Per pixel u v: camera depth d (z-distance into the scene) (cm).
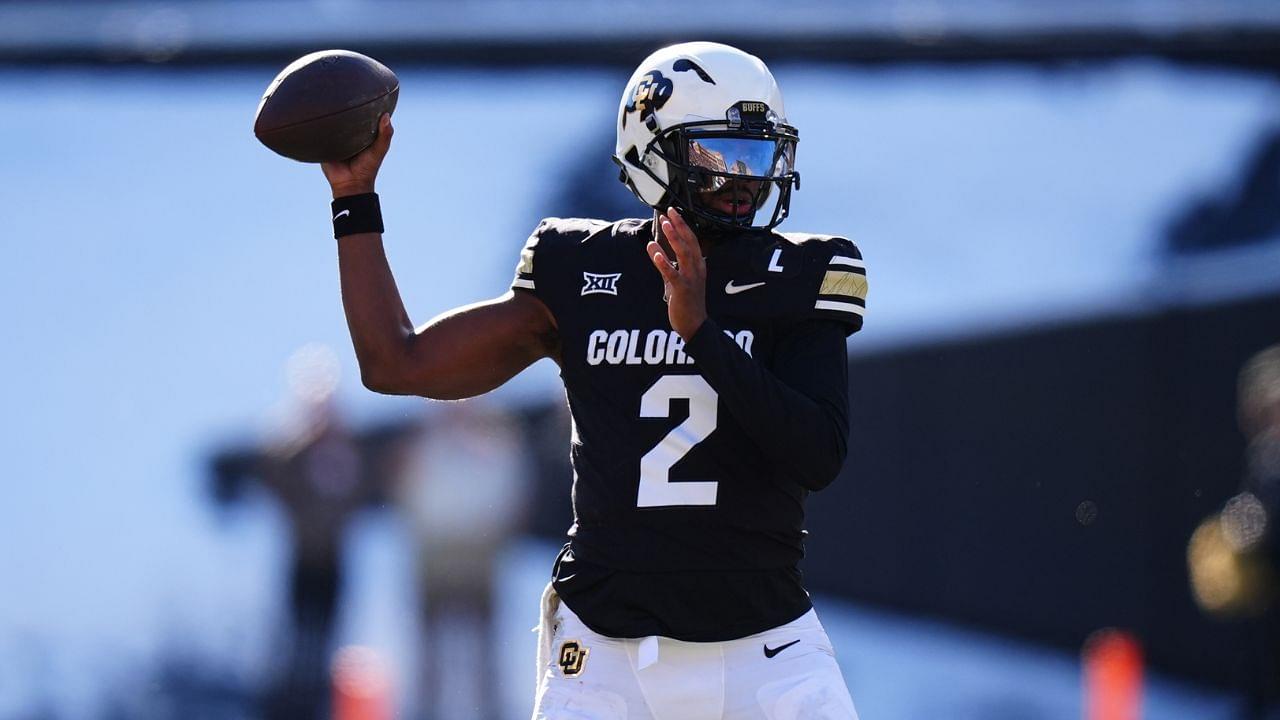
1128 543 2561
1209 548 2342
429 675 2389
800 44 2541
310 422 2397
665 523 956
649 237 1004
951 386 2558
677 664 956
